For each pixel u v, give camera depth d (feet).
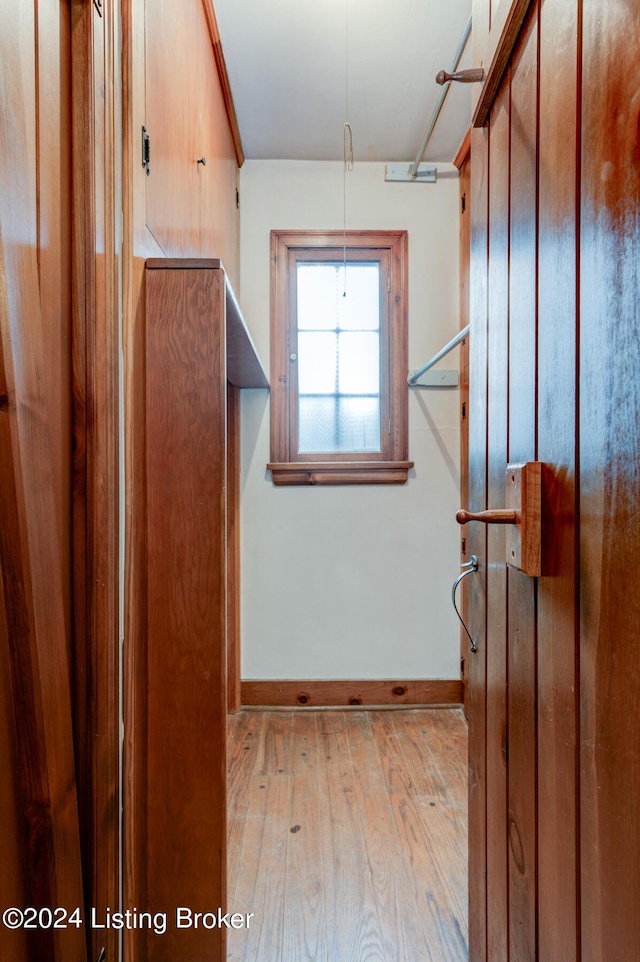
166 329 2.85
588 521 1.63
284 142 7.16
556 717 1.86
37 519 1.90
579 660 1.69
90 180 2.33
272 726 7.06
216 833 2.85
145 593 2.84
